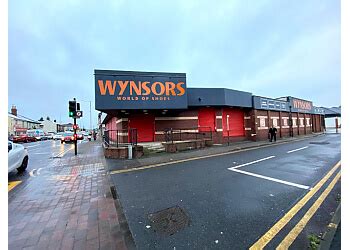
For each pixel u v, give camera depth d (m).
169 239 2.94
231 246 2.73
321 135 24.88
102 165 8.75
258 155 10.38
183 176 6.52
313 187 5.12
